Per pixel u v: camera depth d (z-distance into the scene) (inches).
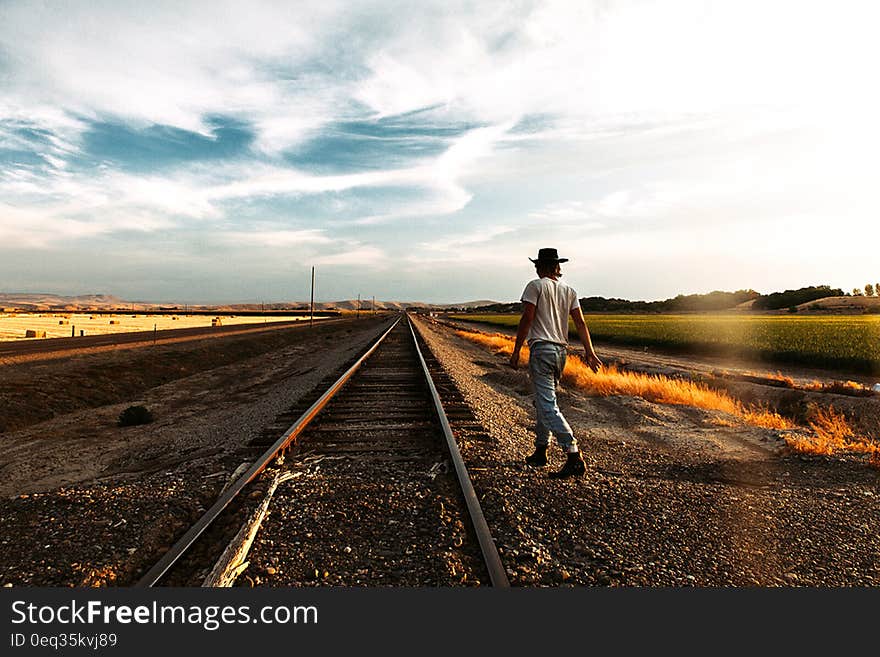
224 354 1123.9
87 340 1333.7
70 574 124.2
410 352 887.7
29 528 148.3
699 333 1616.6
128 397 657.6
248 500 169.5
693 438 310.7
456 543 136.4
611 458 250.2
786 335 1418.6
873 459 227.3
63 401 568.4
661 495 174.4
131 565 131.0
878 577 123.6
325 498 169.6
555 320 192.7
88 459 333.1
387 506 162.6
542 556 128.5
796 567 127.6
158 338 1446.9
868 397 506.9
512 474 193.9
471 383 509.4
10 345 1144.8
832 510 165.5
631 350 1350.9
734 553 133.8
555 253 197.3
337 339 1765.5
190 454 277.9
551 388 194.7
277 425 296.7
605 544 136.3
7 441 418.3
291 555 131.6
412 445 246.2
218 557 131.7
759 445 288.5
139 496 172.7
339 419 309.4
